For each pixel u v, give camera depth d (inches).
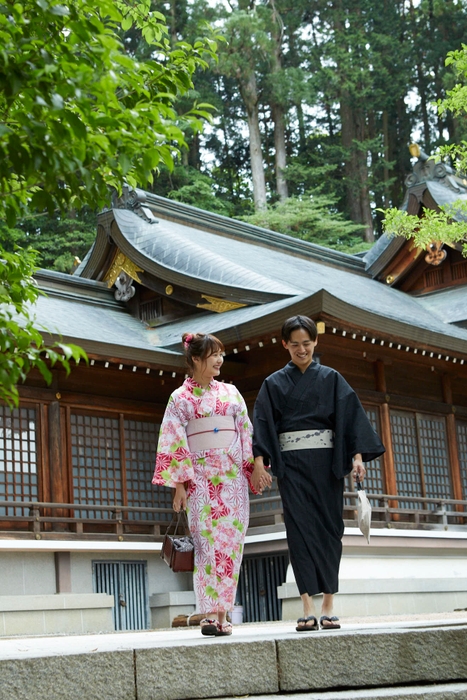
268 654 144.6
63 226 1216.2
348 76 1533.0
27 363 143.8
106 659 134.9
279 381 199.3
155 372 546.6
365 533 195.8
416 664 148.6
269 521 535.8
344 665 146.7
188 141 1537.9
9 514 489.1
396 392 605.3
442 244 766.5
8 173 127.8
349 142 1579.7
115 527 535.5
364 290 741.3
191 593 533.3
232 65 1347.2
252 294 572.4
